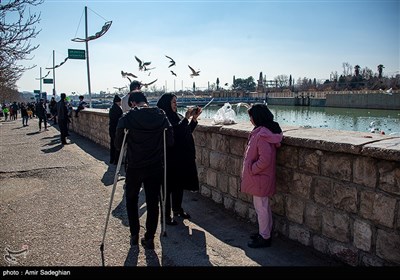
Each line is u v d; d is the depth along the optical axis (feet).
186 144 13.94
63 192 18.48
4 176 22.47
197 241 12.17
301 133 11.86
